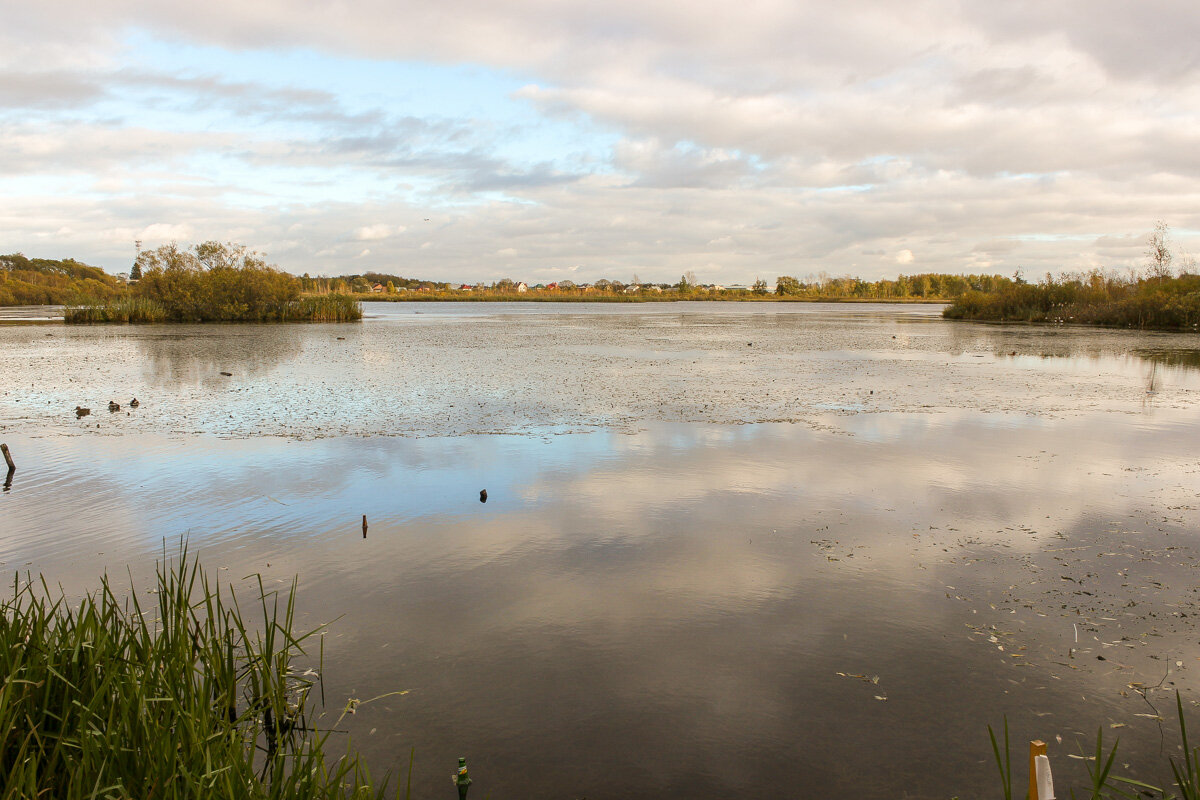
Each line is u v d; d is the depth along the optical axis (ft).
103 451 33.19
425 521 23.98
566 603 18.06
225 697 12.15
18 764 9.52
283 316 153.17
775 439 35.96
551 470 30.07
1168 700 13.99
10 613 16.08
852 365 69.62
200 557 20.93
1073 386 54.80
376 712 13.64
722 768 12.12
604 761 12.28
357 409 43.88
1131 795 11.27
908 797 11.45
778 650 15.87
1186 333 116.67
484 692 14.26
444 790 11.55
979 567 20.31
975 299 169.78
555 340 101.81
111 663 11.65
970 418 41.70
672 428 38.58
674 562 20.63
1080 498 26.48
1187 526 23.54
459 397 48.55
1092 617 17.37
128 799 9.46
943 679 14.74
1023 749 12.58
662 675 14.87
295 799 10.18
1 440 35.50
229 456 32.27
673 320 166.61
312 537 22.53
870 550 21.54
